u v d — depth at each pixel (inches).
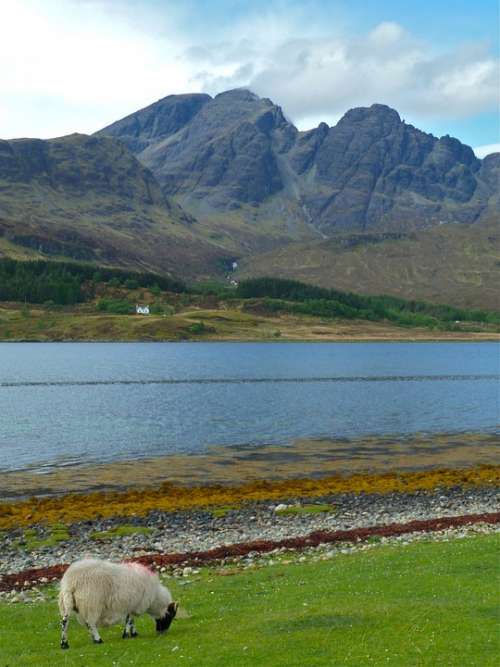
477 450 2977.4
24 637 900.6
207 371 7519.7
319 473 2490.2
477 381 6565.0
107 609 849.5
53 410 4320.9
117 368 7844.5
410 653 754.8
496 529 1561.3
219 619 928.9
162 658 781.9
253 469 2559.1
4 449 2962.6
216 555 1397.6
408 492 2091.5
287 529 1644.9
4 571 1331.2
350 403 4709.6
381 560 1236.5
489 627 826.8
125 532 1622.8
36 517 1788.9
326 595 1014.4
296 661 745.6
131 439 3230.8
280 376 6948.8
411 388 5836.6
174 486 2269.9
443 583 1042.1
